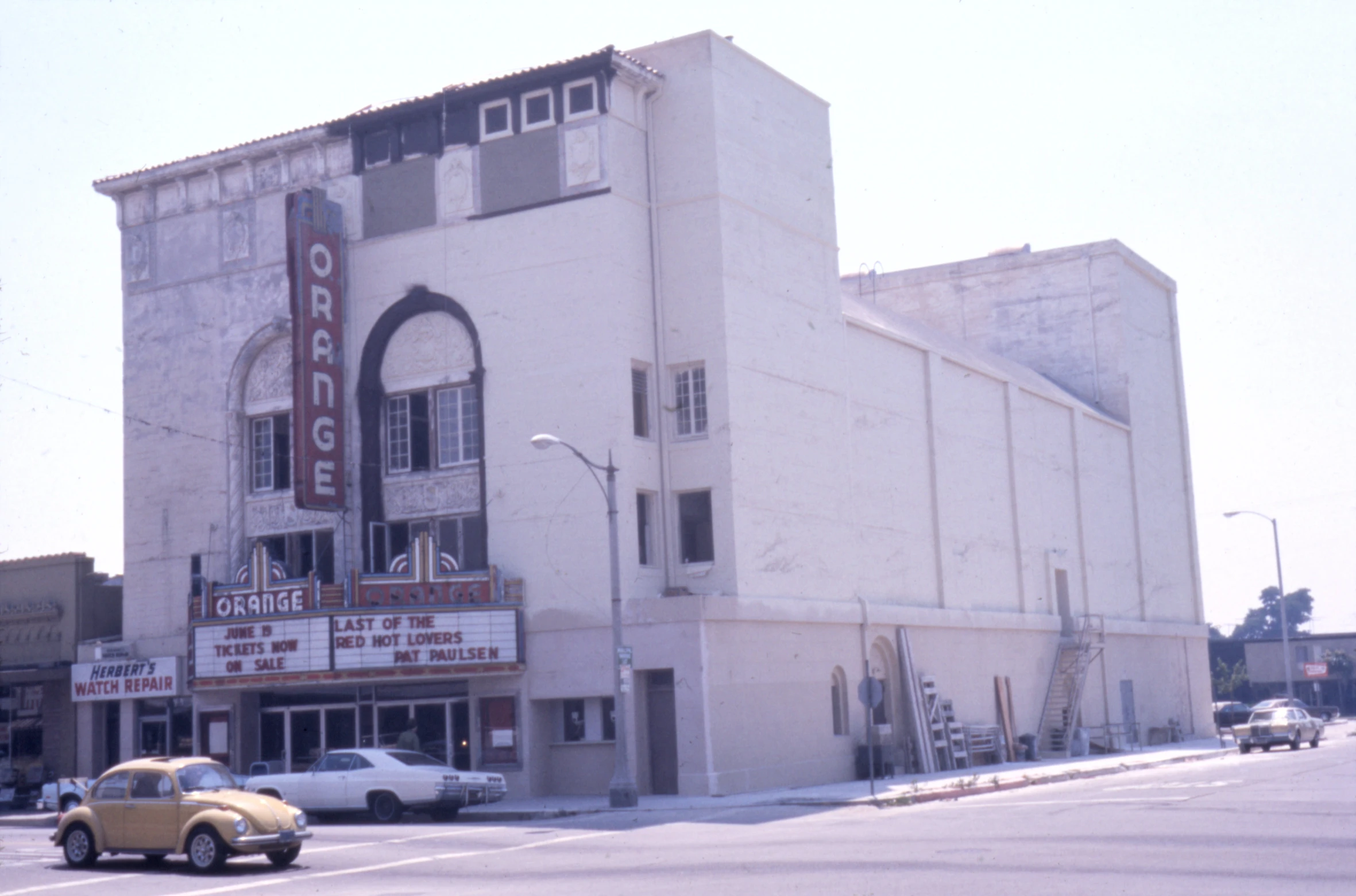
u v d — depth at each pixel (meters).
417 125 40.62
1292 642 114.56
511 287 38.56
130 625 43.75
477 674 36.50
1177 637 69.75
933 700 45.47
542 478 37.47
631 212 38.28
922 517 48.09
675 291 38.59
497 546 37.84
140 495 44.16
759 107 40.94
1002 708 50.78
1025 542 55.22
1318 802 24.70
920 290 71.38
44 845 27.44
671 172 39.03
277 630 37.31
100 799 22.31
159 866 22.30
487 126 39.50
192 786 22.16
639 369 38.25
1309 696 113.62
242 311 43.06
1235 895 14.14
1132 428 66.94
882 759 41.22
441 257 39.66
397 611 36.56
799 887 16.27
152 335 44.66
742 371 38.44
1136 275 70.38
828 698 40.50
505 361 38.41
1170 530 71.25
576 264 37.72
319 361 39.53
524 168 38.78
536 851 23.09
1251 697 114.50
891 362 47.59
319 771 31.42
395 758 31.09
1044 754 53.97
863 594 43.47
